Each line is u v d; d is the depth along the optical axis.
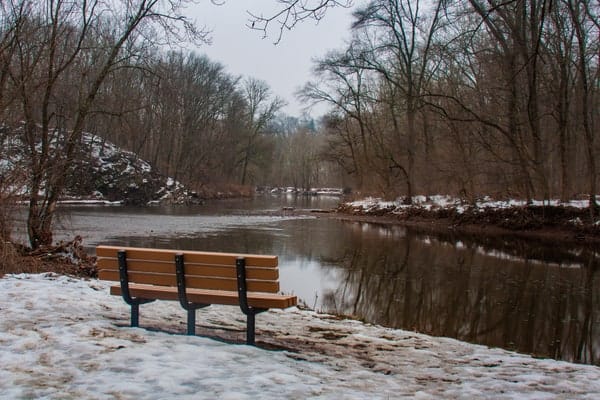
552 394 4.64
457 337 8.98
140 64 15.62
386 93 40.50
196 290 6.20
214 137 65.31
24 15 12.32
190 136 57.97
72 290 8.36
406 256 18.58
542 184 25.09
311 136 87.44
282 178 94.00
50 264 11.44
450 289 13.07
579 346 8.61
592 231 22.62
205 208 46.12
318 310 10.41
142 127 46.03
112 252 6.19
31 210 12.77
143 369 4.40
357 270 15.72
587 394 4.71
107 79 17.44
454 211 30.52
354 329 7.98
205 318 7.83
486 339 8.92
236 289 5.73
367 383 4.68
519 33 20.14
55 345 5.02
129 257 6.15
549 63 25.53
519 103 25.14
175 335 5.76
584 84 22.84
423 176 36.56
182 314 7.92
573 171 28.20
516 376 5.34
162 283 6.04
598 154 27.34
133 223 28.50
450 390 4.66
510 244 21.83
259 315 8.52
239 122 68.00
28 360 4.55
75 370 4.34
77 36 14.88
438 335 9.01
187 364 4.61
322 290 12.88
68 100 14.41
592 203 23.12
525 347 8.51
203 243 20.91
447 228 28.75
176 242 20.97
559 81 27.42
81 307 7.17
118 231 24.09
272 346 6.07
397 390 4.53
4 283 8.36
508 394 4.58
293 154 89.44
